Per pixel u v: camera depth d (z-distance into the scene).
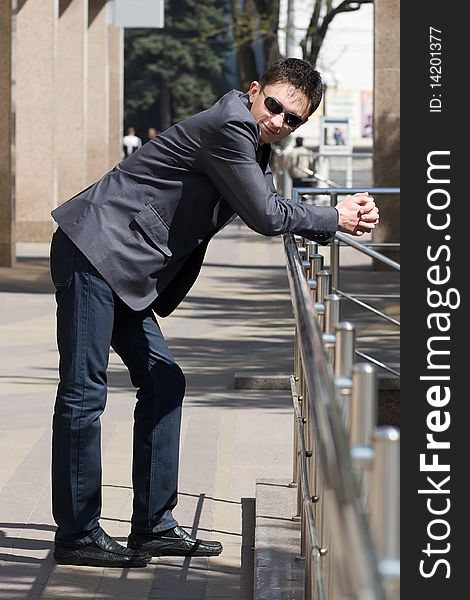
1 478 7.26
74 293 5.42
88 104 33.09
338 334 3.14
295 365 6.28
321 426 2.31
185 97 80.44
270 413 9.49
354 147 50.44
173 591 5.33
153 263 5.37
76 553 5.62
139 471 5.73
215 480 7.33
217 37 79.00
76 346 5.45
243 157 5.19
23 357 12.12
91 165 33.31
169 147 5.34
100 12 32.69
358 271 21.27
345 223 5.44
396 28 20.97
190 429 8.84
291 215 5.31
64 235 5.47
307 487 4.34
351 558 1.68
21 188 24.84
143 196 5.37
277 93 5.26
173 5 79.38
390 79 21.03
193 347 12.82
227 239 28.92
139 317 5.62
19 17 24.03
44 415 9.25
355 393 2.51
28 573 5.53
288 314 15.66
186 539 5.80
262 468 7.66
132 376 5.72
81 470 5.55
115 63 38.84
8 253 20.58
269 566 5.35
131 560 5.62
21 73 24.34
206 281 19.44
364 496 2.21
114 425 8.85
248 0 37.53
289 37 36.12
